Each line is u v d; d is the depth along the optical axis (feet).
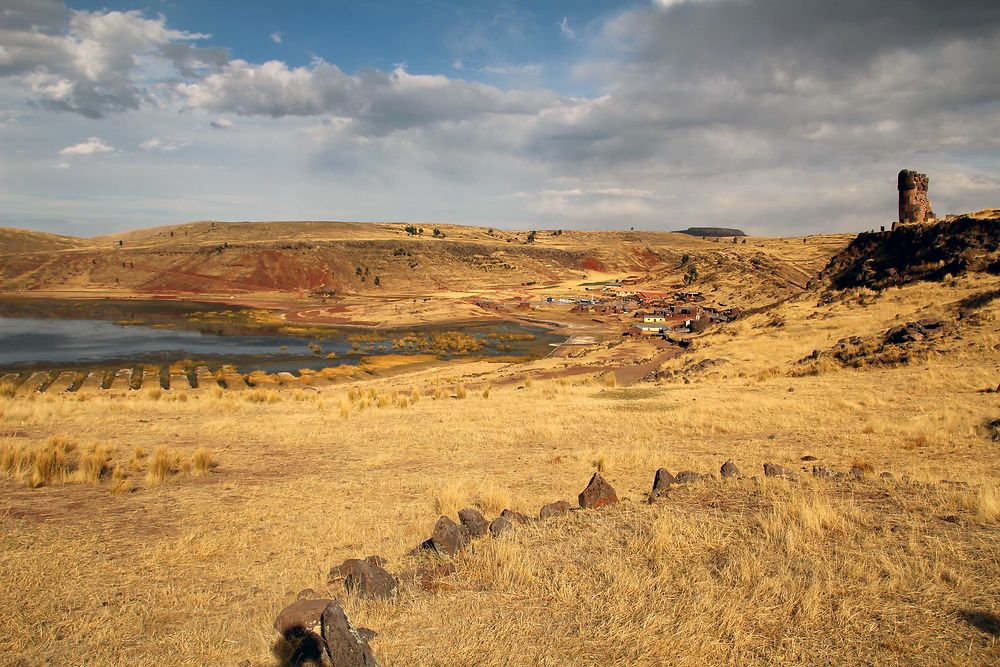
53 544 29.04
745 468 42.83
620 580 21.02
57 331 325.62
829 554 22.24
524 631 18.26
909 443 47.57
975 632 16.65
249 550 29.22
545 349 303.27
